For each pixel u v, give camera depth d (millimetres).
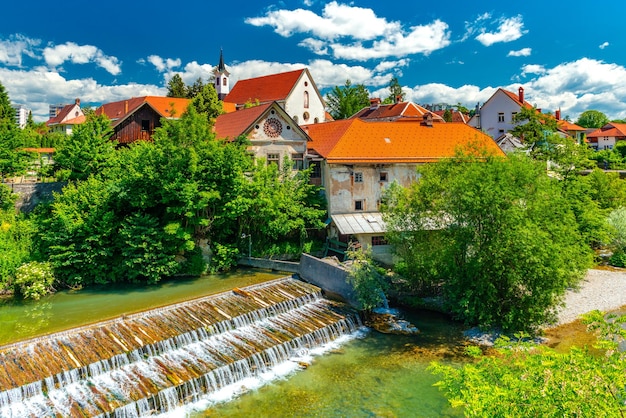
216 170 29766
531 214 22734
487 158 26000
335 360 20031
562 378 8547
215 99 57062
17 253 25688
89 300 23906
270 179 32406
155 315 20500
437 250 25531
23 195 31641
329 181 34219
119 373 16594
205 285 26969
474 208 22766
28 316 21328
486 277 22781
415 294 28047
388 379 18344
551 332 23203
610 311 25906
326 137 38312
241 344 19750
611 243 36969
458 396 10562
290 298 24688
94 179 30062
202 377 16953
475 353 12414
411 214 26984
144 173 27656
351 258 29141
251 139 34750
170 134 29359
